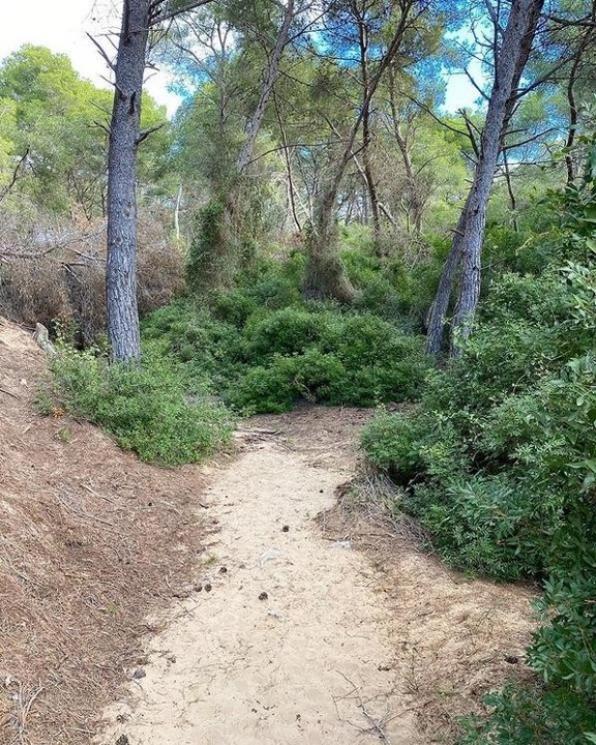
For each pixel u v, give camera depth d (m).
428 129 22.05
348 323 11.38
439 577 4.47
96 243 13.64
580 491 1.83
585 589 1.96
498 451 4.89
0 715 2.81
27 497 4.60
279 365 10.61
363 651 3.73
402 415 6.90
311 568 4.74
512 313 6.04
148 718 3.13
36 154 20.92
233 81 19.52
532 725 2.16
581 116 2.20
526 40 11.62
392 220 18.77
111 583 4.23
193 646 3.77
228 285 15.23
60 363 6.91
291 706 3.25
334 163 16.69
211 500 6.04
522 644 3.51
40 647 3.35
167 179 29.02
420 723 3.10
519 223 13.45
